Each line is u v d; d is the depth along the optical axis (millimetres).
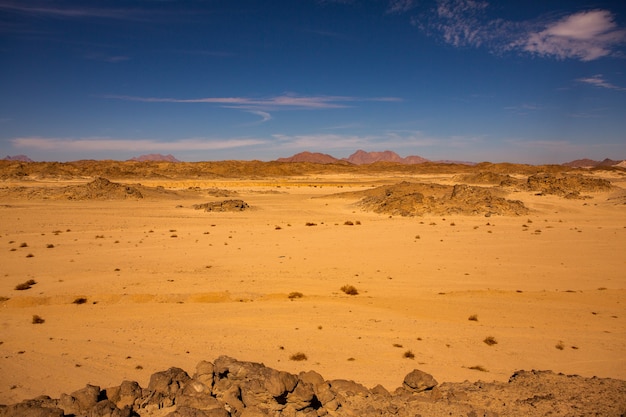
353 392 12773
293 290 31062
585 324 24266
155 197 103875
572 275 35906
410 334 22406
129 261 40000
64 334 22188
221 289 30969
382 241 51719
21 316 25016
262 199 113062
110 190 101562
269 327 23375
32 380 17031
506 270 37625
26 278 33562
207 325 23703
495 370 18125
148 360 19062
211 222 69125
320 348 20484
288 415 11383
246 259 41438
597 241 51000
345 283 33094
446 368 18250
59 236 53438
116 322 24141
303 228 62719
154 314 25562
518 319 25078
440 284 33125
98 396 12469
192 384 12836
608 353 20047
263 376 12711
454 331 22891
